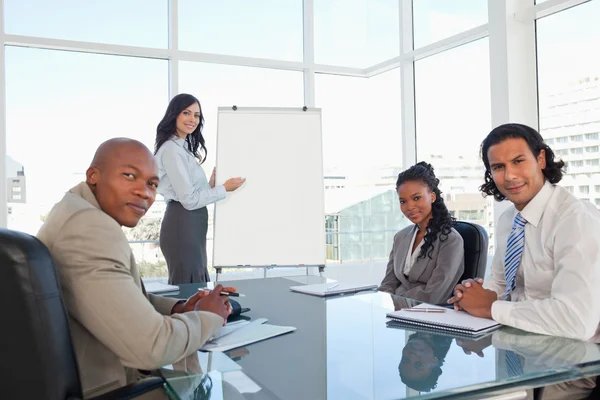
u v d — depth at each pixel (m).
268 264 3.03
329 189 4.66
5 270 0.80
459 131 3.93
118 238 1.04
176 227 2.86
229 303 1.46
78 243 0.98
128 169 1.13
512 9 3.28
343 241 4.66
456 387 0.90
